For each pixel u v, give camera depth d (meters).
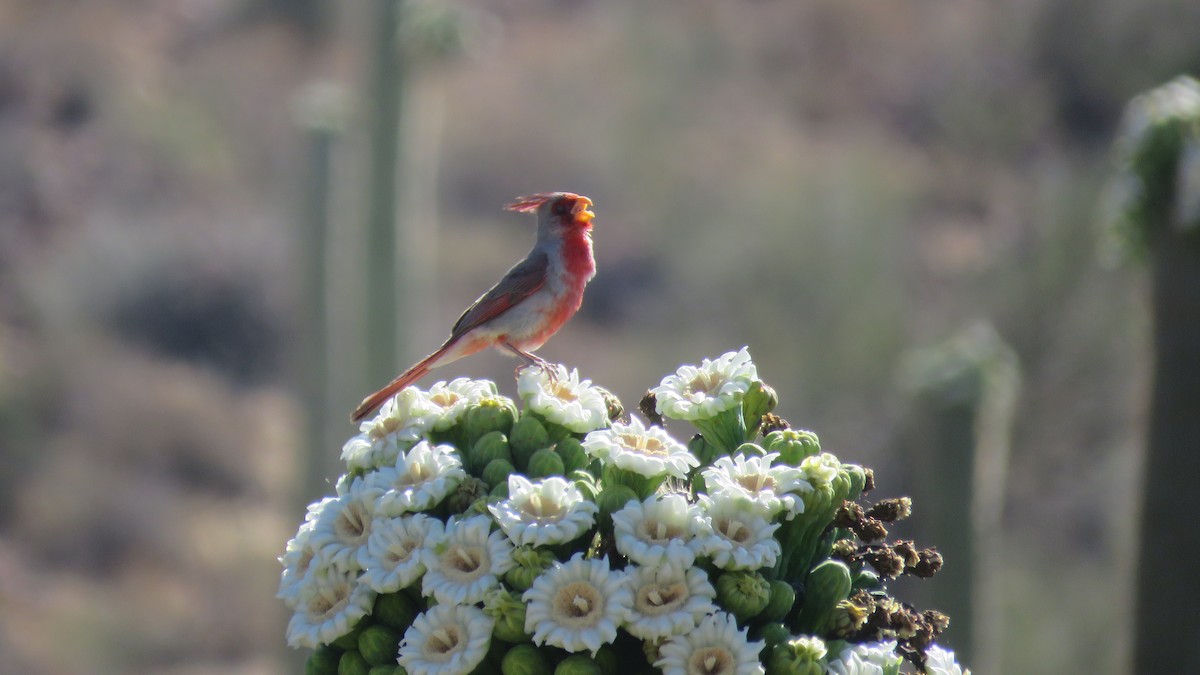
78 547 27.23
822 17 40.25
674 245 31.97
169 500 28.38
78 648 24.69
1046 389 23.27
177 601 26.17
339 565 4.29
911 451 22.55
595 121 37.94
